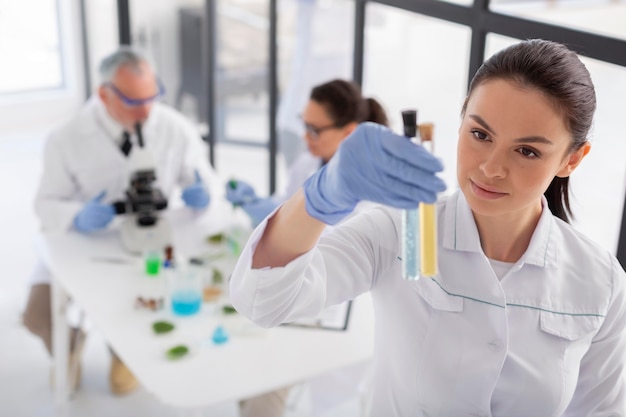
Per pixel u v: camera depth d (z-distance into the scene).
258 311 1.05
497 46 3.00
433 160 0.88
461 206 1.22
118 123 2.90
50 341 2.90
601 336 1.26
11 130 5.77
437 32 4.59
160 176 3.09
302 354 2.07
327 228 1.30
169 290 2.28
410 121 0.92
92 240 2.69
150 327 2.18
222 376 1.97
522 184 1.03
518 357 1.20
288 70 5.38
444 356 1.20
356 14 3.02
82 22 5.75
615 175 3.97
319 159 2.77
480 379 1.20
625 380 1.34
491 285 1.19
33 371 3.12
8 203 4.70
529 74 1.00
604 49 2.06
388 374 1.28
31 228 4.40
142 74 2.76
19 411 2.87
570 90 1.01
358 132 0.91
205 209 2.96
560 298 1.21
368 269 1.21
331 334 2.15
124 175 2.96
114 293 2.35
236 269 1.07
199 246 2.66
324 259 1.15
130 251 2.61
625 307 1.25
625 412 1.32
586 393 1.30
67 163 2.92
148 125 3.03
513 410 1.23
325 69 4.34
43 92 5.91
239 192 2.72
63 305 2.65
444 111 4.20
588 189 3.90
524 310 1.20
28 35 5.81
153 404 2.93
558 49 1.02
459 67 4.60
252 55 5.50
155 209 2.65
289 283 1.02
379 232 1.22
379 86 4.75
